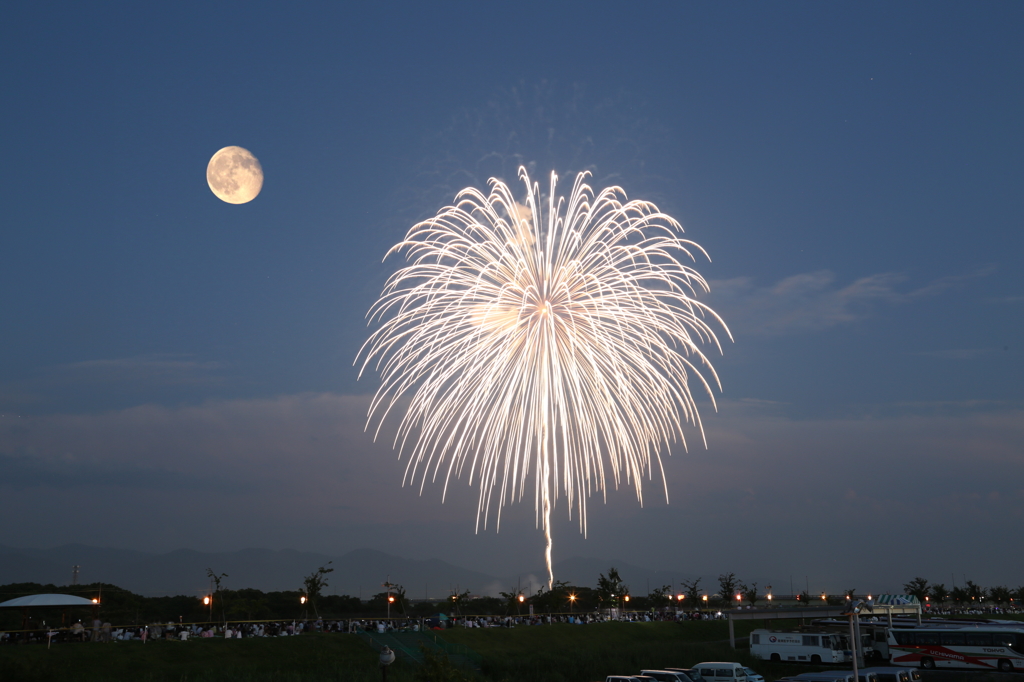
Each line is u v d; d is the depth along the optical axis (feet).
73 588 543.39
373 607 614.75
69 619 407.85
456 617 434.71
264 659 285.02
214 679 254.06
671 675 254.47
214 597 549.13
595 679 305.32
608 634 404.57
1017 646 299.79
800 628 375.66
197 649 282.77
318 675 269.23
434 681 177.88
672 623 453.99
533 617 435.12
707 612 548.31
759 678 273.95
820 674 247.29
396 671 280.51
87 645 267.18
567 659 321.11
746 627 468.75
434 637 338.34
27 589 522.47
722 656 345.92
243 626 354.33
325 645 307.99
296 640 307.58
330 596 623.36
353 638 320.70
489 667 304.30
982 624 346.13
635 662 331.98
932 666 313.94
